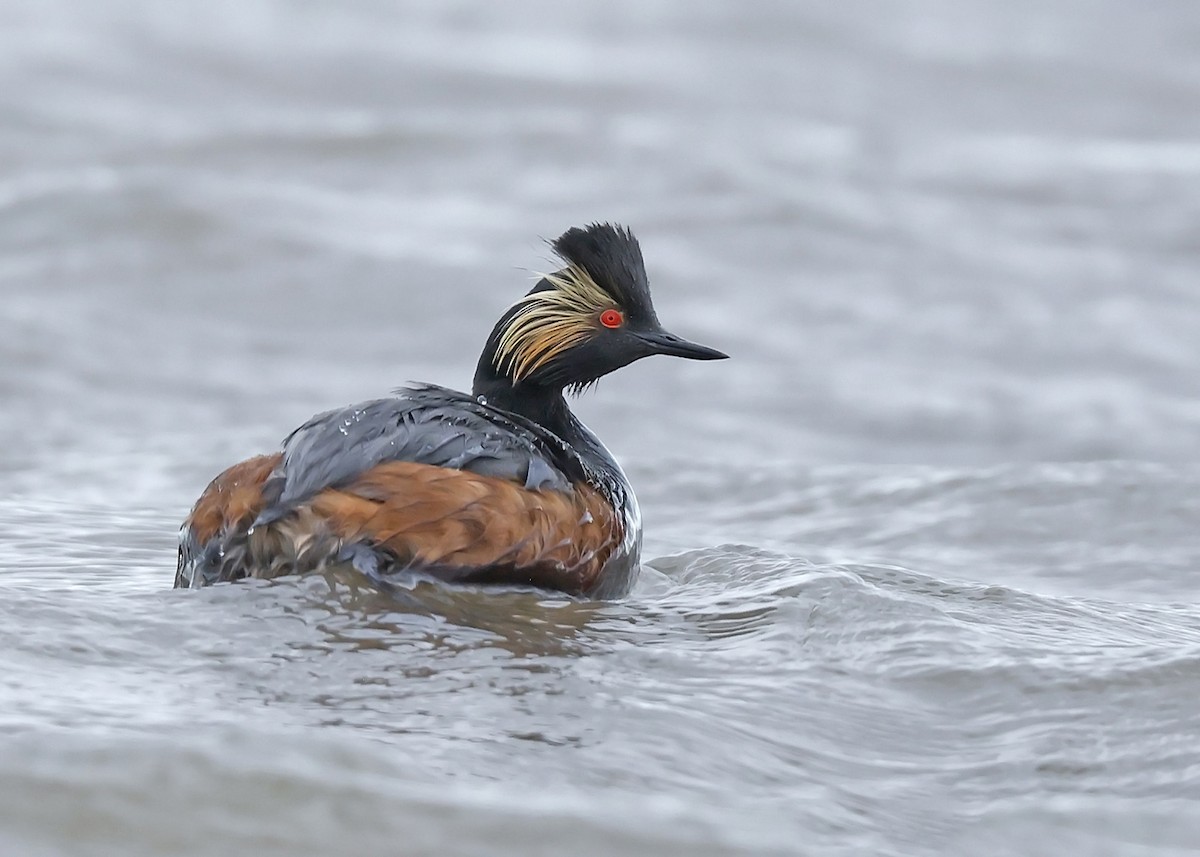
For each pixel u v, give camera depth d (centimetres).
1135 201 3178
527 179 3058
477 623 897
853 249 2762
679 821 691
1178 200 3189
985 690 867
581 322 1132
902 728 820
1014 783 770
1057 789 765
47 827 650
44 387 1961
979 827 726
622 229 1152
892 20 5362
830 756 781
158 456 1669
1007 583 1199
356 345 2262
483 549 931
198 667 812
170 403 1955
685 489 1562
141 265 2470
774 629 936
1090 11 5681
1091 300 2591
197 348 2191
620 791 714
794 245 2748
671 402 2091
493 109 3969
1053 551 1320
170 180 2800
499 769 723
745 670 873
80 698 760
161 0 4988
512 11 5325
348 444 942
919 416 2064
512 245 2661
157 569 1074
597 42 4909
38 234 2555
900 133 3838
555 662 855
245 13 4928
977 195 3167
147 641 841
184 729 729
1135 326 2475
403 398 1001
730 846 677
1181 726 830
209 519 959
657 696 821
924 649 914
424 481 926
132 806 668
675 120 3822
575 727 773
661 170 3098
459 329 2330
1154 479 1502
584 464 1067
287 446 968
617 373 2214
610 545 1026
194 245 2541
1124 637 984
